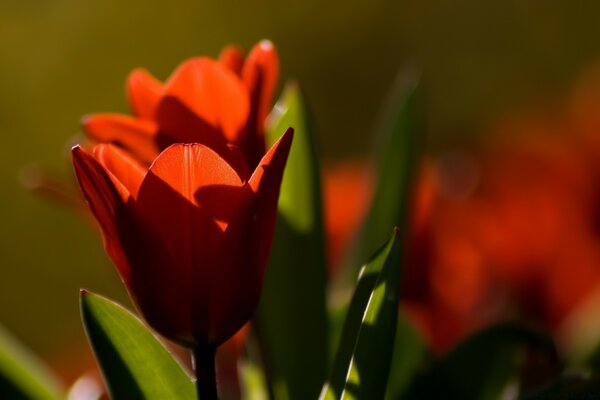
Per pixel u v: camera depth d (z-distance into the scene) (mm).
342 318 690
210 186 577
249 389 691
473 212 790
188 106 611
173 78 610
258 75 617
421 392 669
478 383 672
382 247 600
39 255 2391
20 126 2420
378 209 710
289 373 675
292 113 674
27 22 2420
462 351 672
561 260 764
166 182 578
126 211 579
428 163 843
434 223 763
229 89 610
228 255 582
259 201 581
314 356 673
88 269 2369
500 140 1320
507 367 688
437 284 741
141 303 587
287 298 673
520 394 670
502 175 823
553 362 666
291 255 673
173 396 605
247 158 615
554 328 763
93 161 577
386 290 587
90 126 615
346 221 764
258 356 675
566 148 800
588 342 724
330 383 601
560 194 780
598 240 767
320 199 673
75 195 669
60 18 2441
